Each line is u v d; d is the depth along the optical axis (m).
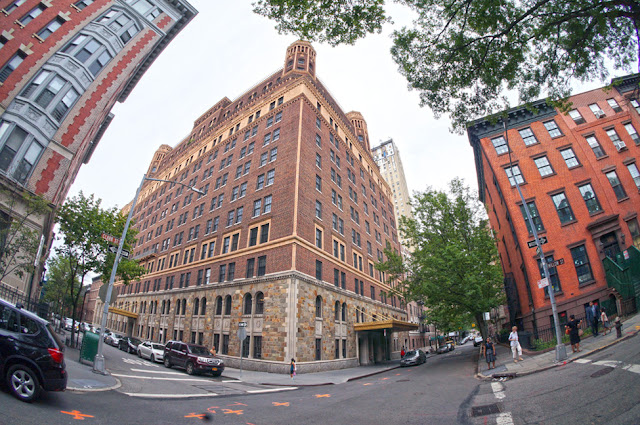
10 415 5.87
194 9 33.19
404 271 29.70
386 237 51.84
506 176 26.36
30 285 18.94
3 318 7.37
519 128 27.55
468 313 29.02
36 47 21.20
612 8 9.58
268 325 25.52
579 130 26.03
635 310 17.75
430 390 12.78
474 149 33.66
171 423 7.30
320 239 31.48
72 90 22.17
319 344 27.62
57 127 20.75
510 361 16.98
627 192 23.12
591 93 27.47
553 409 7.39
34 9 22.23
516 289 29.75
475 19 10.09
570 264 22.70
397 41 11.27
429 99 12.45
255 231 30.73
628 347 11.86
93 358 15.59
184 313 35.50
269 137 35.50
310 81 37.94
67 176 23.19
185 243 40.59
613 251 22.19
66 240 22.64
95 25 25.36
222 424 7.64
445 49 11.04
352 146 47.06
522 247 24.19
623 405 6.66
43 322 7.63
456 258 22.64
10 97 18.94
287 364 23.36
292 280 25.52
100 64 24.70
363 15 9.28
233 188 36.44
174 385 13.73
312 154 33.59
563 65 11.23
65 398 8.12
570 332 14.06
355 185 44.12
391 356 44.03
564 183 24.73
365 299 37.94
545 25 9.95
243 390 14.35
